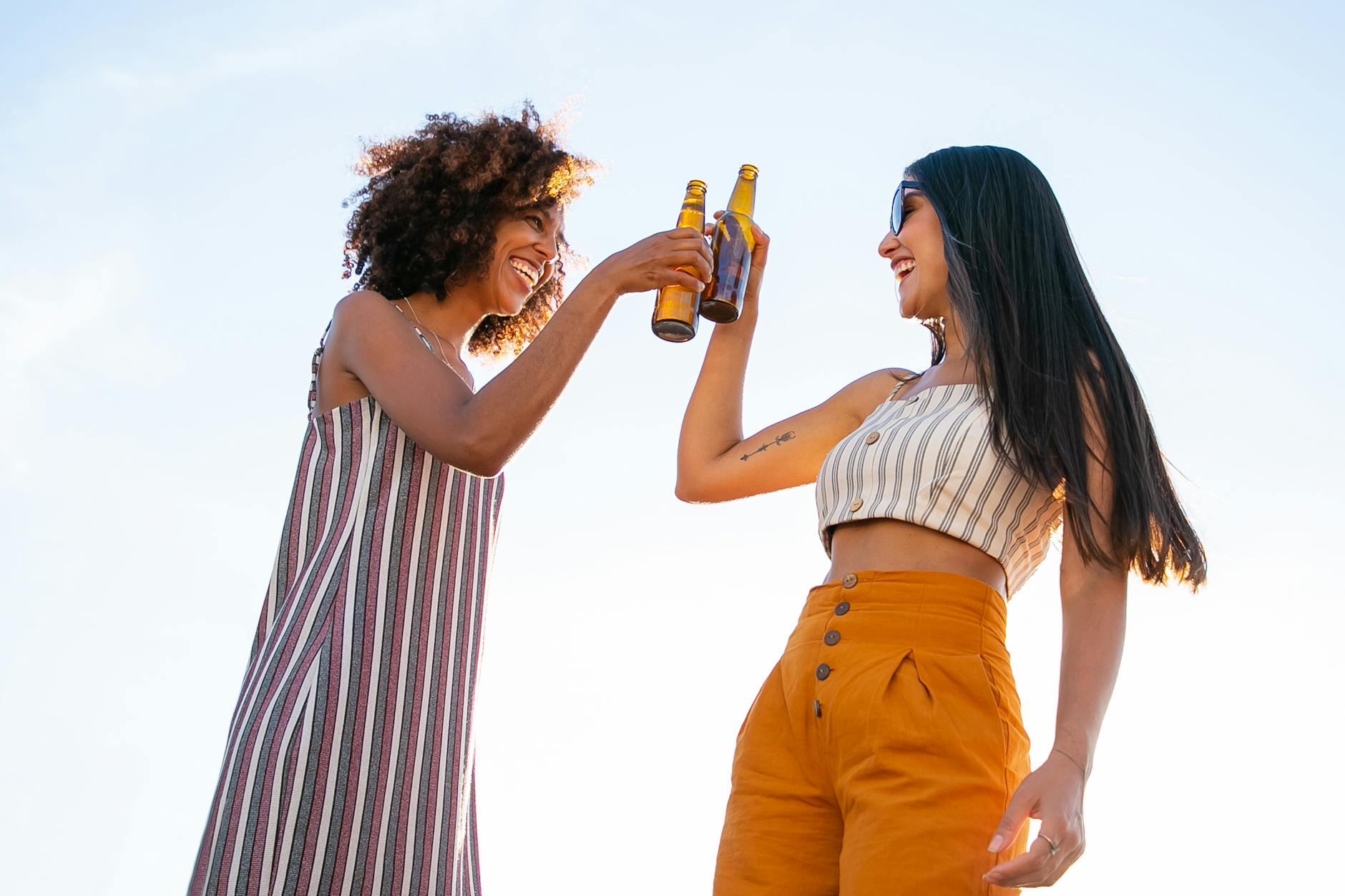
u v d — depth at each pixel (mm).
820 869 1891
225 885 1815
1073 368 2037
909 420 2074
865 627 1893
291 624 1944
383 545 2010
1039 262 2133
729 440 2559
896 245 2320
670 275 2170
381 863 1897
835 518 2029
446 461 2008
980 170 2246
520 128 2408
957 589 1890
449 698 2035
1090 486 1956
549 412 2035
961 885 1698
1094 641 1871
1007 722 1830
